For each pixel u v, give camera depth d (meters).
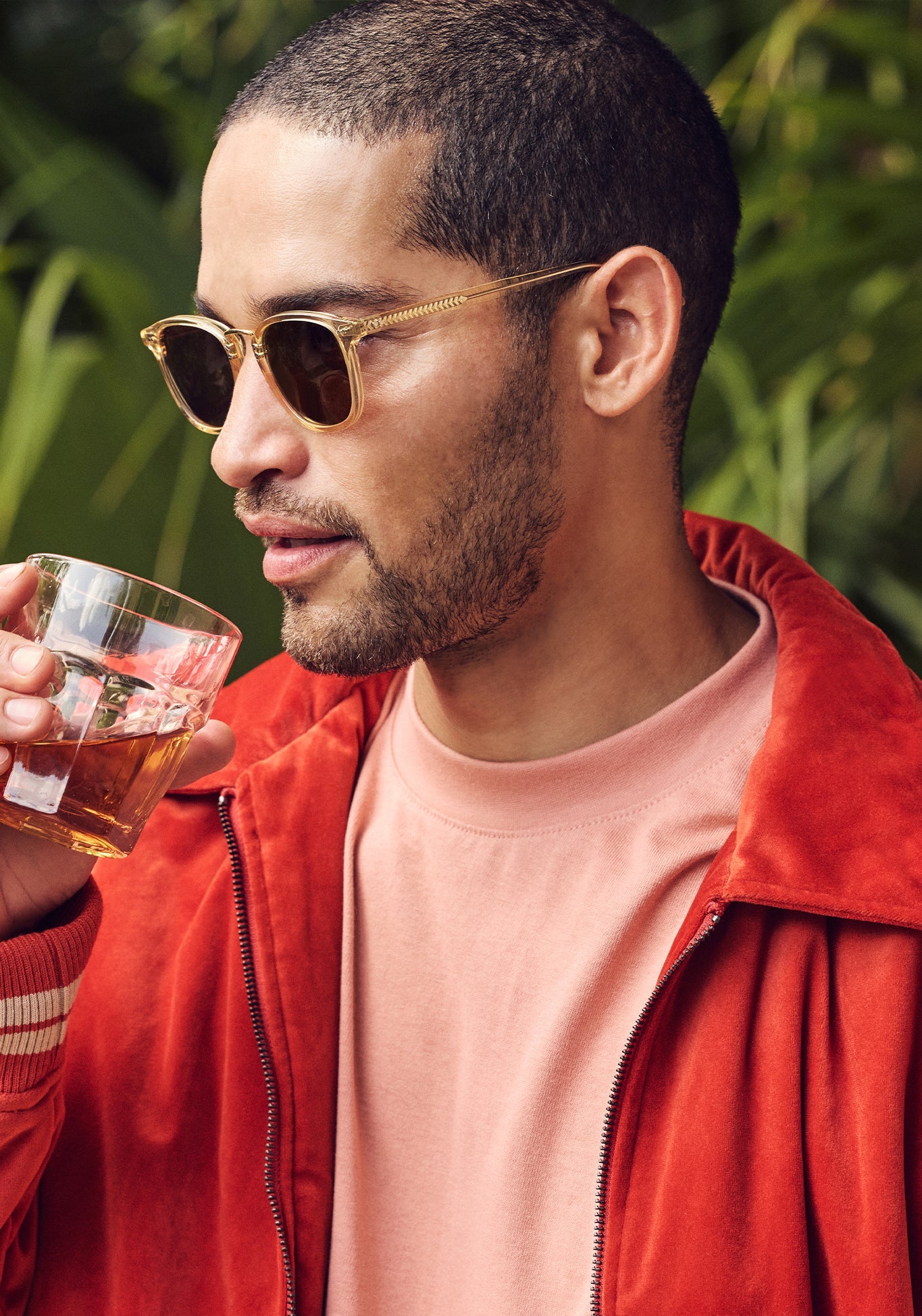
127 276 2.09
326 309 0.75
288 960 0.87
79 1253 0.88
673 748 0.86
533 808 0.87
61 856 0.81
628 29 0.88
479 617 0.81
